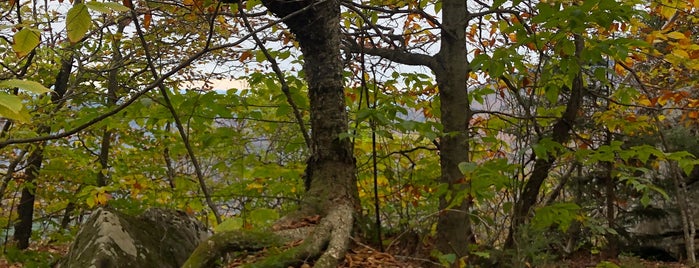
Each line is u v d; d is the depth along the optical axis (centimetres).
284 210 605
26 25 150
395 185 593
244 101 481
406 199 563
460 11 555
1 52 590
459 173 534
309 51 454
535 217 396
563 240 944
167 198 676
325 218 395
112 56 747
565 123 579
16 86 114
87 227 484
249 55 562
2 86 114
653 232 1084
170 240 529
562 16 337
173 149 596
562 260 619
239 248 364
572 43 364
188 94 478
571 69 388
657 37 475
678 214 980
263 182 564
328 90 450
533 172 551
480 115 702
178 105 476
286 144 608
